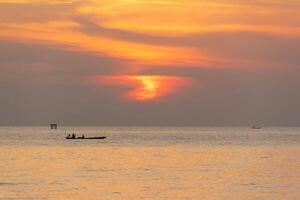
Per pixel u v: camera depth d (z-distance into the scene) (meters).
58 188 79.94
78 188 80.06
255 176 95.69
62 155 148.25
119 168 110.81
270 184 84.88
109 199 71.31
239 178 92.56
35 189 78.75
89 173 100.69
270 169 108.31
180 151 167.38
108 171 104.56
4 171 103.19
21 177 93.19
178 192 76.75
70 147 189.25
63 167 112.31
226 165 117.81
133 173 100.88
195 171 104.50
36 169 107.56
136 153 157.88
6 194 74.25
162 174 99.06
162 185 83.56
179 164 120.75
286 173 100.69
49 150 170.62
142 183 85.81
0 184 83.75
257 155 149.88
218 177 94.12
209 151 167.75
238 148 185.00
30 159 133.38
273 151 168.12
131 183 85.75
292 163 122.75
